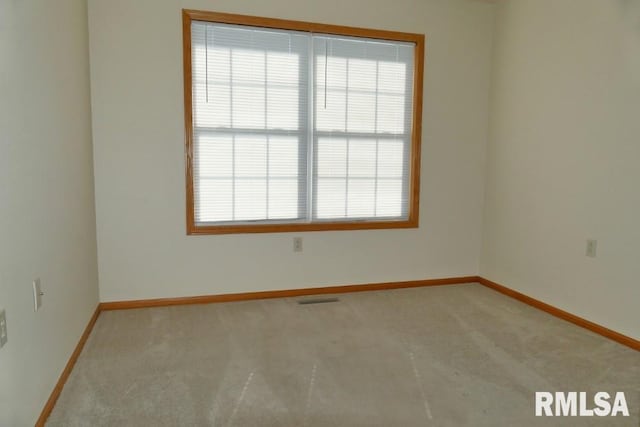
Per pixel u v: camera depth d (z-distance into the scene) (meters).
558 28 3.08
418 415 1.85
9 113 1.50
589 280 2.87
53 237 1.99
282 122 3.39
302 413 1.85
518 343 2.62
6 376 1.42
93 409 1.87
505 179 3.65
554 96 3.13
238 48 3.24
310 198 3.53
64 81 2.25
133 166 3.10
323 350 2.49
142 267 3.19
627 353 2.49
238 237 3.36
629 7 2.57
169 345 2.54
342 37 3.45
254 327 2.84
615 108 2.67
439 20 3.64
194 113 3.20
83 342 2.53
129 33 3.01
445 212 3.86
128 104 3.05
